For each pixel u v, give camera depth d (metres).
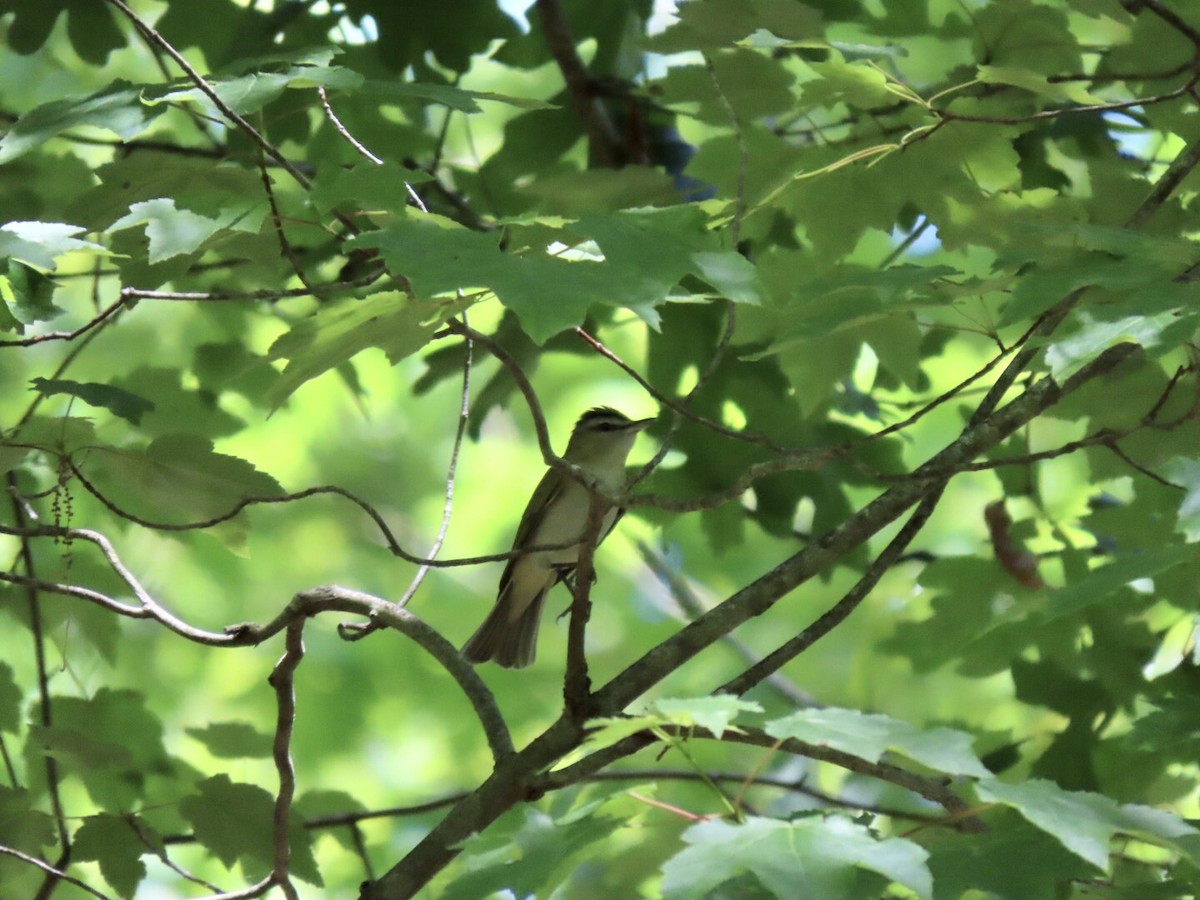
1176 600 9.56
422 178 5.91
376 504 21.38
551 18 11.41
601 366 20.06
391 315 5.88
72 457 7.96
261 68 7.65
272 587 20.14
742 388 11.79
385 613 7.84
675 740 5.18
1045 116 7.34
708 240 5.83
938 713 15.67
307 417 20.56
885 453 12.24
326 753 18.86
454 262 4.83
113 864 8.38
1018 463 6.98
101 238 7.90
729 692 7.65
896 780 6.64
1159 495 10.21
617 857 10.67
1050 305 5.68
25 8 10.97
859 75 7.30
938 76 12.34
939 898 4.99
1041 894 4.96
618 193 10.02
